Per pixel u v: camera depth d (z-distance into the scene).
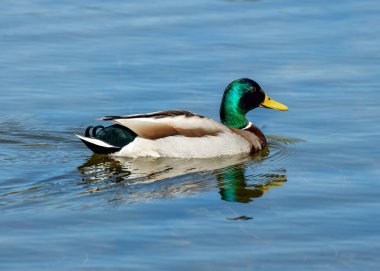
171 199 13.76
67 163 15.46
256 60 20.73
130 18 23.38
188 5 24.36
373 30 22.39
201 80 19.67
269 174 15.16
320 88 19.30
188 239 12.19
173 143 16.03
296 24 22.89
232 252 11.82
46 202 13.51
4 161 15.45
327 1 24.55
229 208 13.38
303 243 12.13
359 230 12.57
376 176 14.75
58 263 11.40
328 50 21.28
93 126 16.89
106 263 11.42
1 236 12.18
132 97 18.78
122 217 12.91
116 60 20.67
